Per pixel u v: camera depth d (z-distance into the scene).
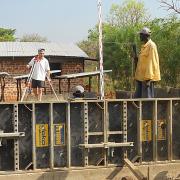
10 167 7.88
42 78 13.26
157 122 8.93
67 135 8.17
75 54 23.34
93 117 8.40
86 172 8.29
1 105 7.75
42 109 8.05
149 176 8.71
